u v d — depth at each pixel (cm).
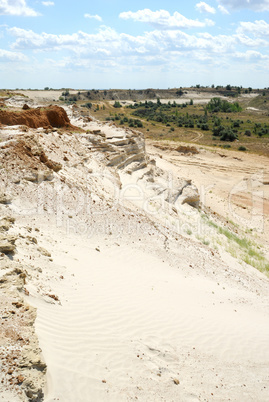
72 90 17975
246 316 1216
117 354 766
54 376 624
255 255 2366
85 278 1093
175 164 5041
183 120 10125
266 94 17612
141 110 12812
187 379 775
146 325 937
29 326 682
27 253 1012
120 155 2869
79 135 2812
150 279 1278
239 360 907
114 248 1460
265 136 8019
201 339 956
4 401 521
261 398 783
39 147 1888
